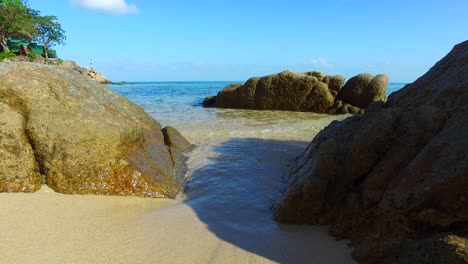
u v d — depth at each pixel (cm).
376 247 338
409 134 395
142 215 464
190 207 503
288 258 355
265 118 1549
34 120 522
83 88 640
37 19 4753
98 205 490
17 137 512
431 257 287
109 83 7569
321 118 1598
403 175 358
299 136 1055
